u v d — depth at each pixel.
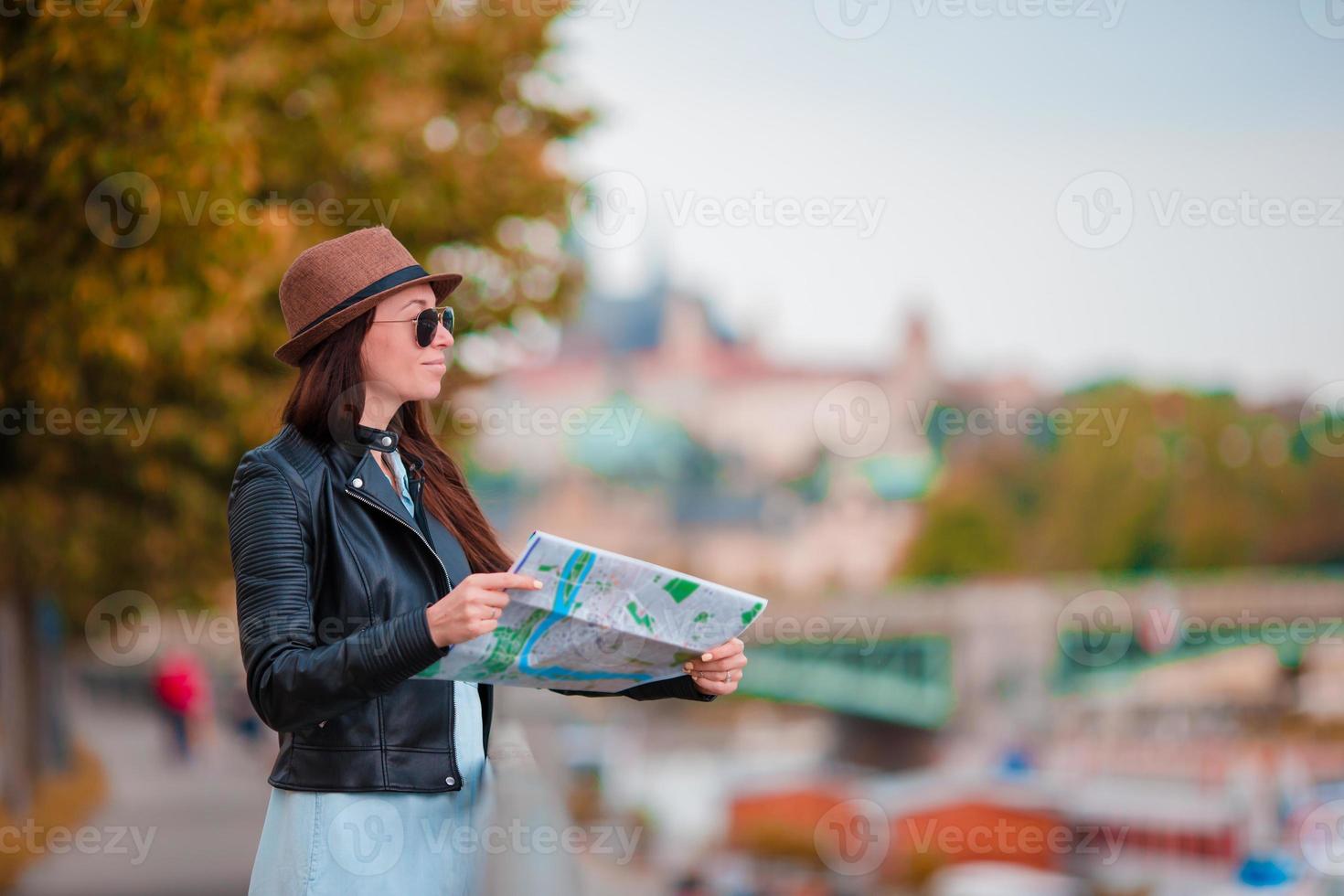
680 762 106.56
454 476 4.12
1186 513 156.00
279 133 14.15
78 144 9.90
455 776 3.62
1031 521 173.25
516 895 3.31
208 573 18.23
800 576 196.75
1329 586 91.06
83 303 10.76
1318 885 68.50
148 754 39.38
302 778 3.50
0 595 18.59
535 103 17.62
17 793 22.06
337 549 3.60
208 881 15.22
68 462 15.34
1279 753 83.75
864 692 86.38
